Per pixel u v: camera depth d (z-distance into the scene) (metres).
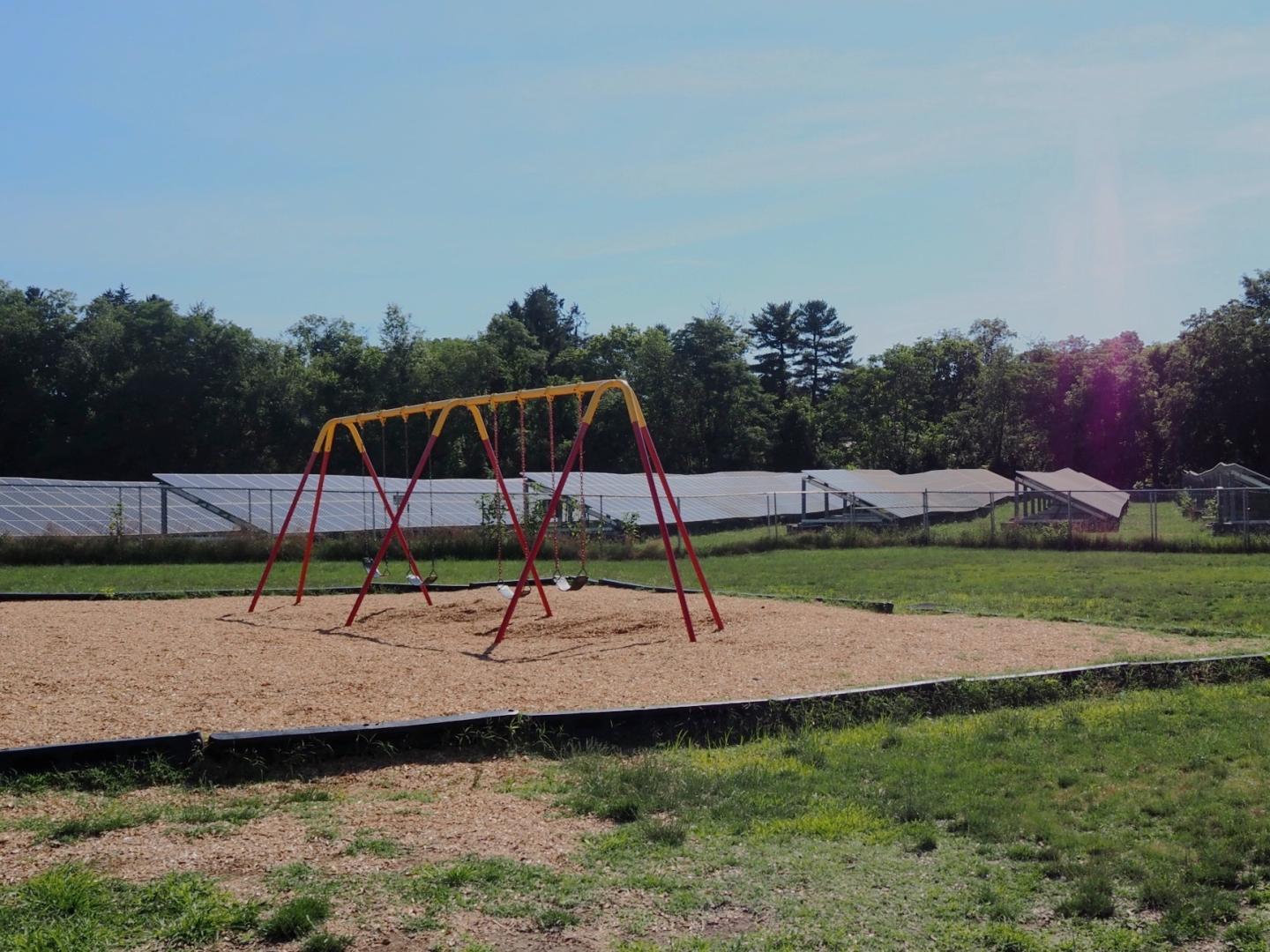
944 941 3.76
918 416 74.38
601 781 5.80
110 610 14.20
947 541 28.58
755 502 39.91
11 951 3.55
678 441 68.62
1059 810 5.20
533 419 62.91
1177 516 44.12
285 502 29.39
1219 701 7.84
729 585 18.20
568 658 9.94
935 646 10.46
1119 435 66.75
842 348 87.56
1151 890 4.14
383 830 4.98
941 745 6.61
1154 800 5.32
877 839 4.82
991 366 70.62
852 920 3.93
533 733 6.66
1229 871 4.34
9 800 5.44
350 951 3.68
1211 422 55.97
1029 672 8.88
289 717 7.22
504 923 3.91
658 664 9.55
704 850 4.69
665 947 3.71
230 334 58.56
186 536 25.41
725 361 70.12
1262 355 54.31
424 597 15.66
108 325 57.38
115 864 4.49
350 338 67.31
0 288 58.81
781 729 7.18
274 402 60.41
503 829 5.01
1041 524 32.03
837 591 17.03
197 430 57.28
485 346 65.06
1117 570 20.06
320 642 11.18
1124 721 7.19
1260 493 32.81
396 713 7.37
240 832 4.94
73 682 8.38
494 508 26.83
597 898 4.13
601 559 25.23
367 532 27.08
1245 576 18.36
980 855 4.63
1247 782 5.66
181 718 7.14
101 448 54.88
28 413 55.00
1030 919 3.96
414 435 59.53
